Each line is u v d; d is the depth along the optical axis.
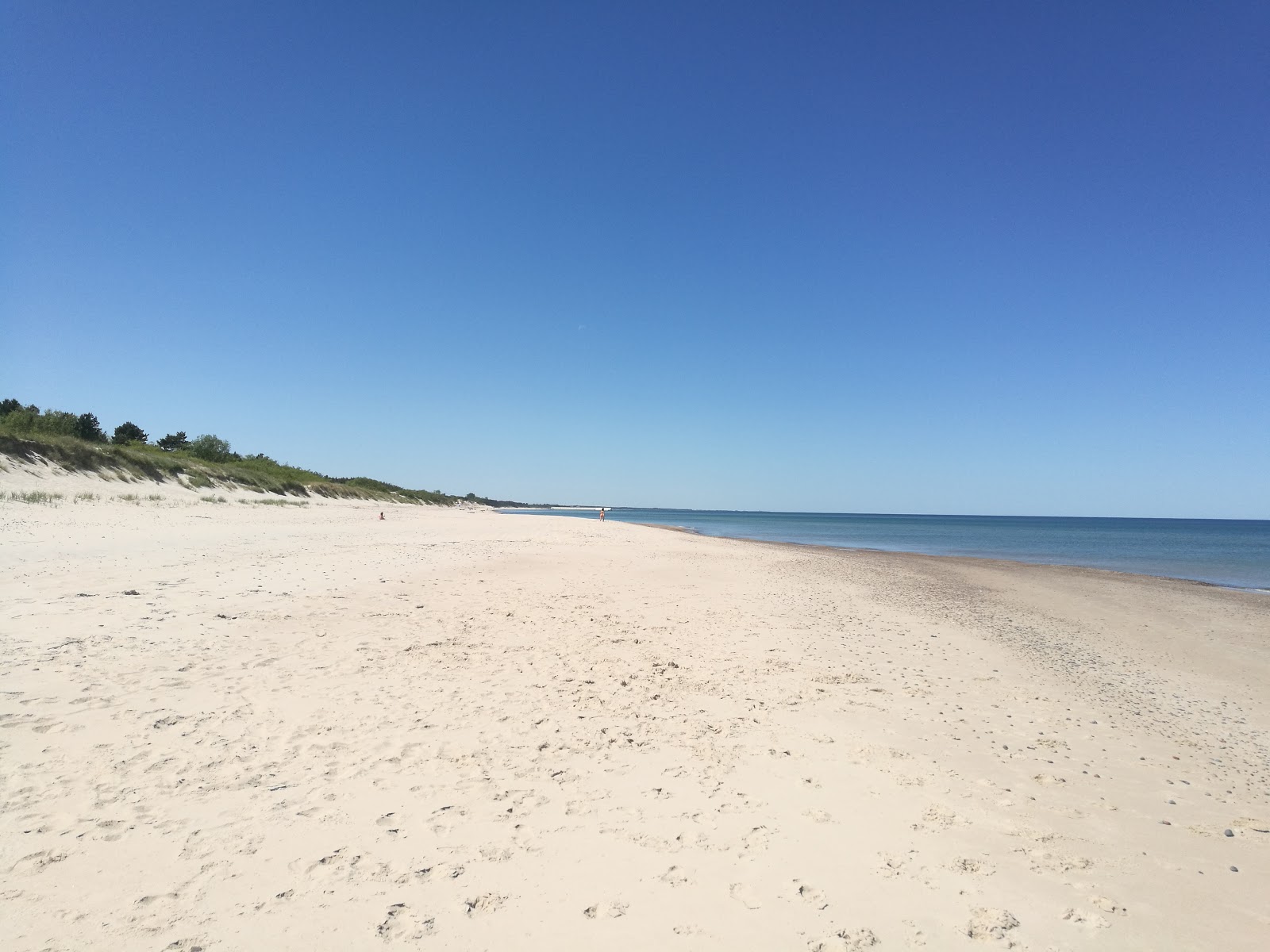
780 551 34.03
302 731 5.89
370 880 3.85
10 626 8.18
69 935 3.18
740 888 4.05
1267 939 3.86
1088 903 4.12
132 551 15.15
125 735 5.45
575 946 3.44
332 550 19.66
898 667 9.84
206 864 3.85
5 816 4.14
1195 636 13.82
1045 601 18.19
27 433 29.11
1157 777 6.25
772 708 7.60
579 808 4.91
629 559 23.64
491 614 11.80
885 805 5.29
